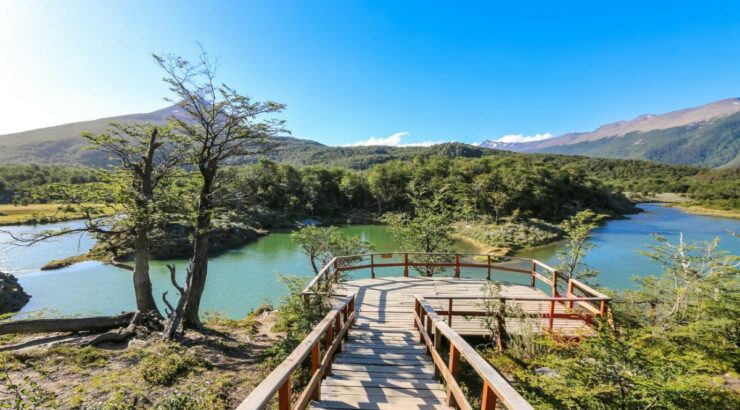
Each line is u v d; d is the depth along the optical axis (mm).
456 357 3793
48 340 8945
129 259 29219
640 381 4160
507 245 35219
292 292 9945
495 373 2637
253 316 14125
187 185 12672
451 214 22859
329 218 62031
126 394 6051
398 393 4305
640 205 88438
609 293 11219
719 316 7051
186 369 7277
